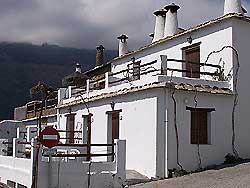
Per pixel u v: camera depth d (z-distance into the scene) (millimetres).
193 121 17656
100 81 23891
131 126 18703
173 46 21828
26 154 18438
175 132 17078
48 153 14641
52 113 29625
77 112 24828
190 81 17844
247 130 18703
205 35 19906
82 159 18812
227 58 18703
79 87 26812
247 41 18984
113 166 15281
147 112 17594
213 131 17891
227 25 18812
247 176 14375
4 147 21047
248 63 18938
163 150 16875
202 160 17500
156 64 19688
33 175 14648
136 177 16828
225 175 15188
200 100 17766
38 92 19312
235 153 18250
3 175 19859
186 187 14023
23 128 26906
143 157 17625
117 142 15320
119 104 19859
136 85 18875
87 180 14914
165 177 16625
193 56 20734
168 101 17062
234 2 21016
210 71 19500
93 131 22500
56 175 14688
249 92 18906
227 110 18312
